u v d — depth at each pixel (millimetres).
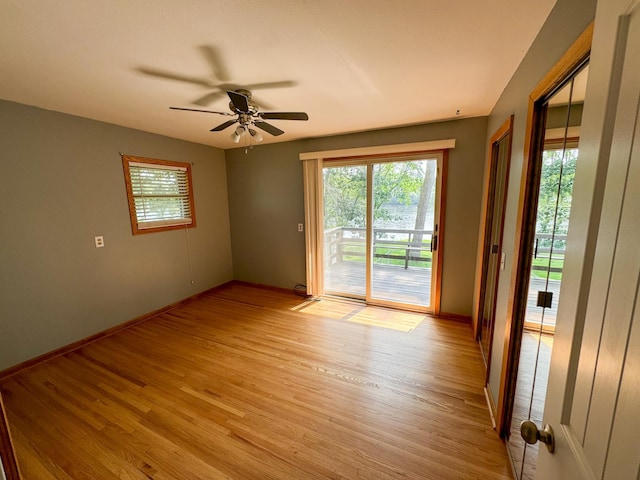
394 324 3248
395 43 1527
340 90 2168
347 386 2186
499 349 1850
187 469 1531
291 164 4074
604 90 540
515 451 1537
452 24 1362
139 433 1771
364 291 3988
